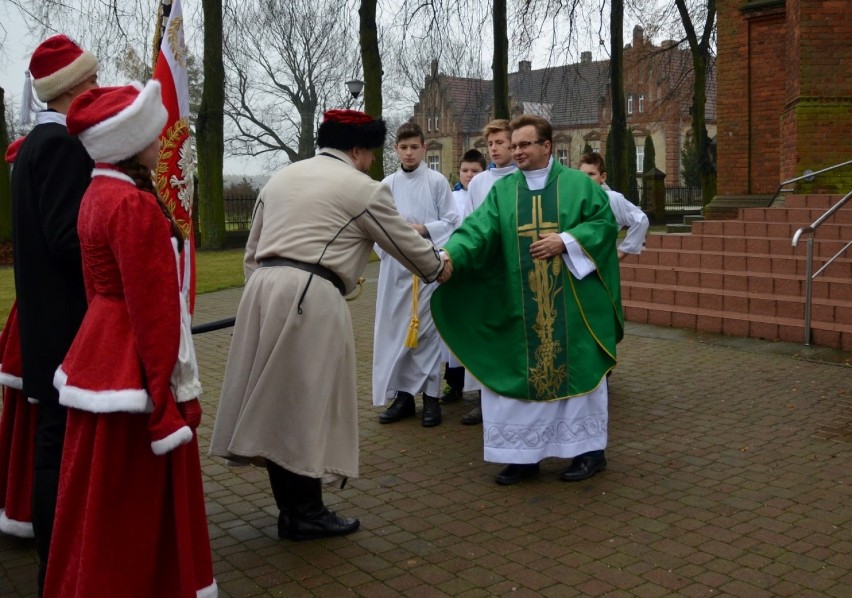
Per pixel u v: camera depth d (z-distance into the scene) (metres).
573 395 4.66
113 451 2.85
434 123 54.44
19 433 3.83
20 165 3.34
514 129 4.77
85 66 3.45
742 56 13.70
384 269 5.93
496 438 4.67
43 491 3.23
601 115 53.28
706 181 27.39
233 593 3.46
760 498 4.43
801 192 11.30
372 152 4.09
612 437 5.52
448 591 3.47
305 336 3.65
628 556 3.77
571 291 4.69
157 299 2.82
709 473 4.82
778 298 8.66
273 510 4.37
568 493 4.56
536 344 4.66
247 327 3.75
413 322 5.71
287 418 3.66
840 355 7.64
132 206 2.83
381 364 5.93
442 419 6.05
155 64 3.96
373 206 3.82
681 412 6.06
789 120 11.63
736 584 3.49
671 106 40.53
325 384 3.68
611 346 4.74
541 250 4.58
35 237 3.30
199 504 3.12
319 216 3.75
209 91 20.14
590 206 4.76
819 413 5.94
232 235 21.25
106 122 2.86
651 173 28.45
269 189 3.90
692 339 8.59
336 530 4.00
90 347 2.87
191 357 2.97
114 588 2.82
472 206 6.21
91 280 2.99
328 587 3.51
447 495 4.57
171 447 2.80
